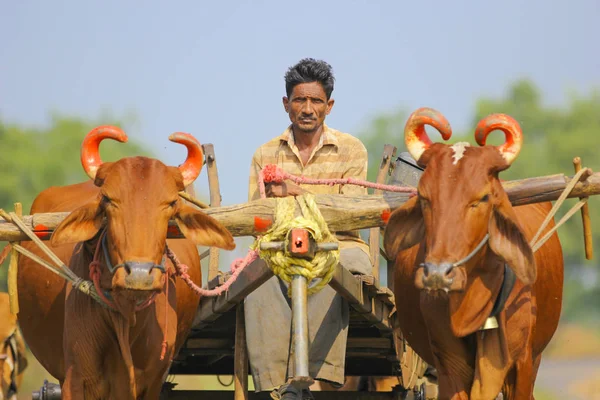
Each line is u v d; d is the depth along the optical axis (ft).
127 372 38.63
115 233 34.63
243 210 38.86
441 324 37.11
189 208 36.01
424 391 51.60
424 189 34.53
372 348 49.55
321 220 38.45
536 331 41.70
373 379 67.77
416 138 36.76
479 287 36.01
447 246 33.42
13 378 77.15
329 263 38.29
